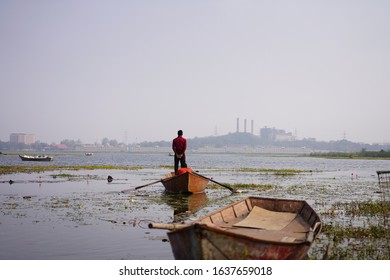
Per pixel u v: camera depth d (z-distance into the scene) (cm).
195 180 2416
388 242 1232
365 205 1912
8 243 1224
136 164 7825
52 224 1493
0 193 2455
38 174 4088
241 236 860
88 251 1138
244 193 2508
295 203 1373
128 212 1766
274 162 10638
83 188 2781
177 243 881
